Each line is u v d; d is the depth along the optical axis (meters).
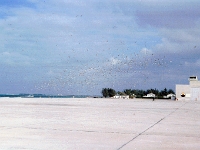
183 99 66.88
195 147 7.43
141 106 28.81
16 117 14.66
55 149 6.84
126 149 6.93
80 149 6.87
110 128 10.86
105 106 27.80
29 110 20.31
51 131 9.80
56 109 21.98
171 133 9.84
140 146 7.38
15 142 7.64
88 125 11.72
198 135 9.49
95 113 18.36
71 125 11.59
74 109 22.30
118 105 30.39
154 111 21.28
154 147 7.30
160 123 12.92
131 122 13.16
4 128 10.36
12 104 29.55
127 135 9.23
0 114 16.47
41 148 6.92
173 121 13.89
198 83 66.81
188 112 20.69
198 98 66.38
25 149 6.77
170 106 29.94
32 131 9.72
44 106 26.22
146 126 11.71
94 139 8.34
